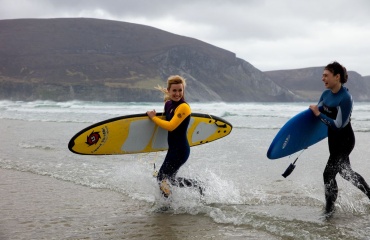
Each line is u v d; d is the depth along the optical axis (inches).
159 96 6023.6
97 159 335.0
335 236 151.7
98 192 230.8
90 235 161.2
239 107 1430.9
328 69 180.4
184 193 203.2
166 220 180.1
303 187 236.4
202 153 367.6
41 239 156.1
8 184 250.2
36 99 5590.6
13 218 183.0
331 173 184.4
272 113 1096.2
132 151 214.2
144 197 218.4
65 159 335.6
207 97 6835.6
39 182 255.6
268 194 219.5
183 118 191.8
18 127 654.5
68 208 199.2
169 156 196.1
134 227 170.9
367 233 155.2
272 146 201.2
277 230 160.6
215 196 212.4
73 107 1635.1
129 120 210.7
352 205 197.2
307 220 172.7
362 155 350.0
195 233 161.9
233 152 373.1
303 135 211.0
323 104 191.0
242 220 174.7
